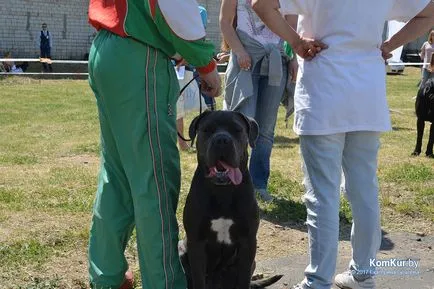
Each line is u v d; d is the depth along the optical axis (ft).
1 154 29.58
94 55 11.26
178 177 11.85
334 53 11.35
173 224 11.73
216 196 11.64
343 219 19.12
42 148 31.68
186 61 11.52
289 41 11.48
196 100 27.91
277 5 11.30
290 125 41.81
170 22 10.64
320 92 11.39
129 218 12.07
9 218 18.34
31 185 22.79
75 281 13.67
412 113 50.49
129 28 10.84
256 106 19.29
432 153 30.73
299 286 12.80
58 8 103.55
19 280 13.67
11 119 43.68
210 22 114.01
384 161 28.81
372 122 11.51
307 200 11.92
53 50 104.06
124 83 10.95
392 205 20.74
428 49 47.67
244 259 12.14
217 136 11.42
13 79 77.36
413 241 17.65
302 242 17.29
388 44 12.04
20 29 100.12
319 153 11.60
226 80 19.06
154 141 11.17
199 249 11.96
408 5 11.81
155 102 11.13
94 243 12.31
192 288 12.40
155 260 11.49
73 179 23.85
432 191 22.35
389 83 82.43
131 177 11.35
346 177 12.27
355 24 11.27
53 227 17.56
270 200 20.49
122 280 12.39
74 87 71.05
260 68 18.85
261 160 20.18
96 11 11.37
